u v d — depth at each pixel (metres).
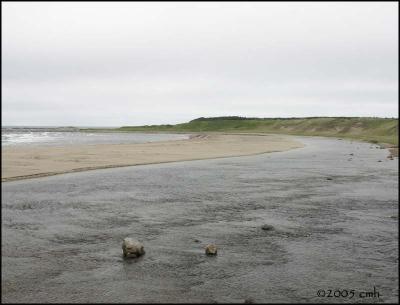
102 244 11.09
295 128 161.75
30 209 15.34
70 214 14.55
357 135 118.69
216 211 15.20
